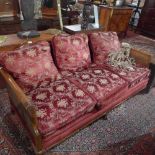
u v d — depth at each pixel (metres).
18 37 2.27
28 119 1.33
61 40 1.84
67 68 1.90
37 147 1.34
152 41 4.65
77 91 1.61
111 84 1.79
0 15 2.86
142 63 2.28
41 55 1.66
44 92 1.56
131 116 2.04
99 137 1.74
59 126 1.34
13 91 1.39
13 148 1.56
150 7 4.63
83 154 1.57
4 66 1.51
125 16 4.33
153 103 2.31
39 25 3.11
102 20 4.21
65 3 3.26
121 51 2.25
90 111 1.62
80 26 2.71
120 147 1.66
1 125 1.78
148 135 1.82
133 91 2.13
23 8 2.46
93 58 2.20
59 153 1.56
